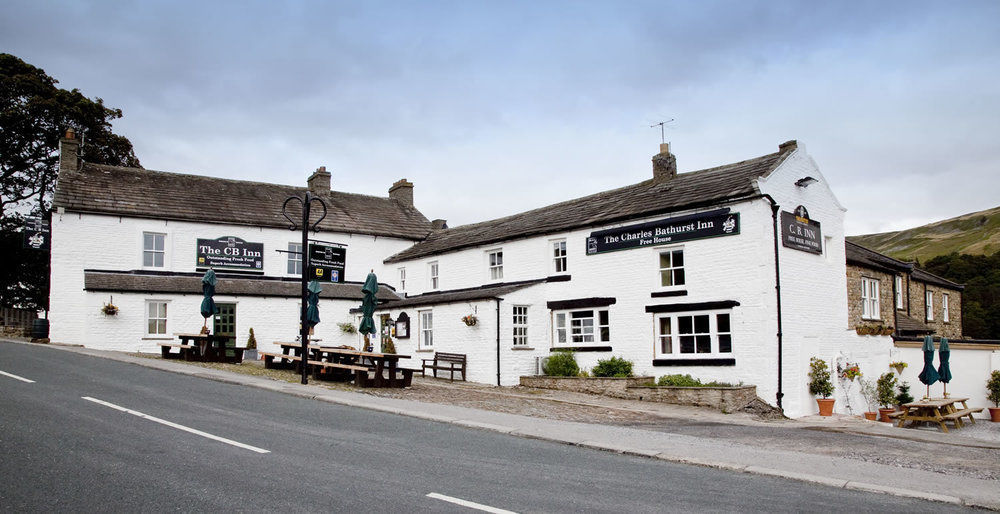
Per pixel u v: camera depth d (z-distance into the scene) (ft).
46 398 38.65
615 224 71.20
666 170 79.05
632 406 56.03
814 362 63.57
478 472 27.12
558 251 78.74
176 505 20.93
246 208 100.42
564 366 70.74
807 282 65.00
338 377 59.77
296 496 22.34
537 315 76.69
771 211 61.11
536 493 24.29
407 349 86.63
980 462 34.91
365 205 115.24
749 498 24.85
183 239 92.99
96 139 125.39
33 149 122.11
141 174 98.53
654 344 66.69
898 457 35.81
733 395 55.67
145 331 85.20
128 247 89.45
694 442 36.96
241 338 91.66
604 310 72.13
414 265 101.19
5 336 100.68
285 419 36.86
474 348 75.25
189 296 88.28
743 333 60.03
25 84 116.67
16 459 25.29
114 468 24.72
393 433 34.73
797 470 29.99
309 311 68.69
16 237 121.90
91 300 82.07
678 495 24.89
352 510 21.11
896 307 90.79
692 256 64.49
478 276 87.66
